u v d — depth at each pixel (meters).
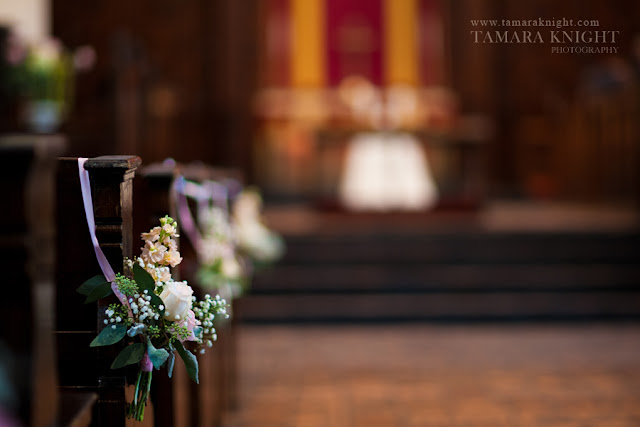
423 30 11.50
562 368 5.41
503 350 5.99
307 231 7.64
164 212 2.53
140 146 7.92
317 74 11.48
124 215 2.06
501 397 4.70
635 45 10.44
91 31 10.47
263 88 11.27
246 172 10.98
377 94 11.34
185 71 10.80
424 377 5.20
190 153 10.82
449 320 7.03
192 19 10.77
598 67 10.55
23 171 2.68
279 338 6.53
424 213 8.22
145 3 10.65
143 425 2.24
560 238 7.54
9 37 6.93
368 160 9.25
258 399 4.73
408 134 9.11
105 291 1.95
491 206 10.13
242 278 3.82
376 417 4.34
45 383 2.24
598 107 10.10
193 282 3.13
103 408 2.02
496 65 11.09
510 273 7.35
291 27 11.50
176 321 1.95
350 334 6.66
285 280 7.26
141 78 8.02
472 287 7.29
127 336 2.03
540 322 7.02
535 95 11.01
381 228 7.95
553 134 10.92
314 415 4.39
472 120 9.85
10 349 2.53
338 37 11.57
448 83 11.32
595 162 10.21
